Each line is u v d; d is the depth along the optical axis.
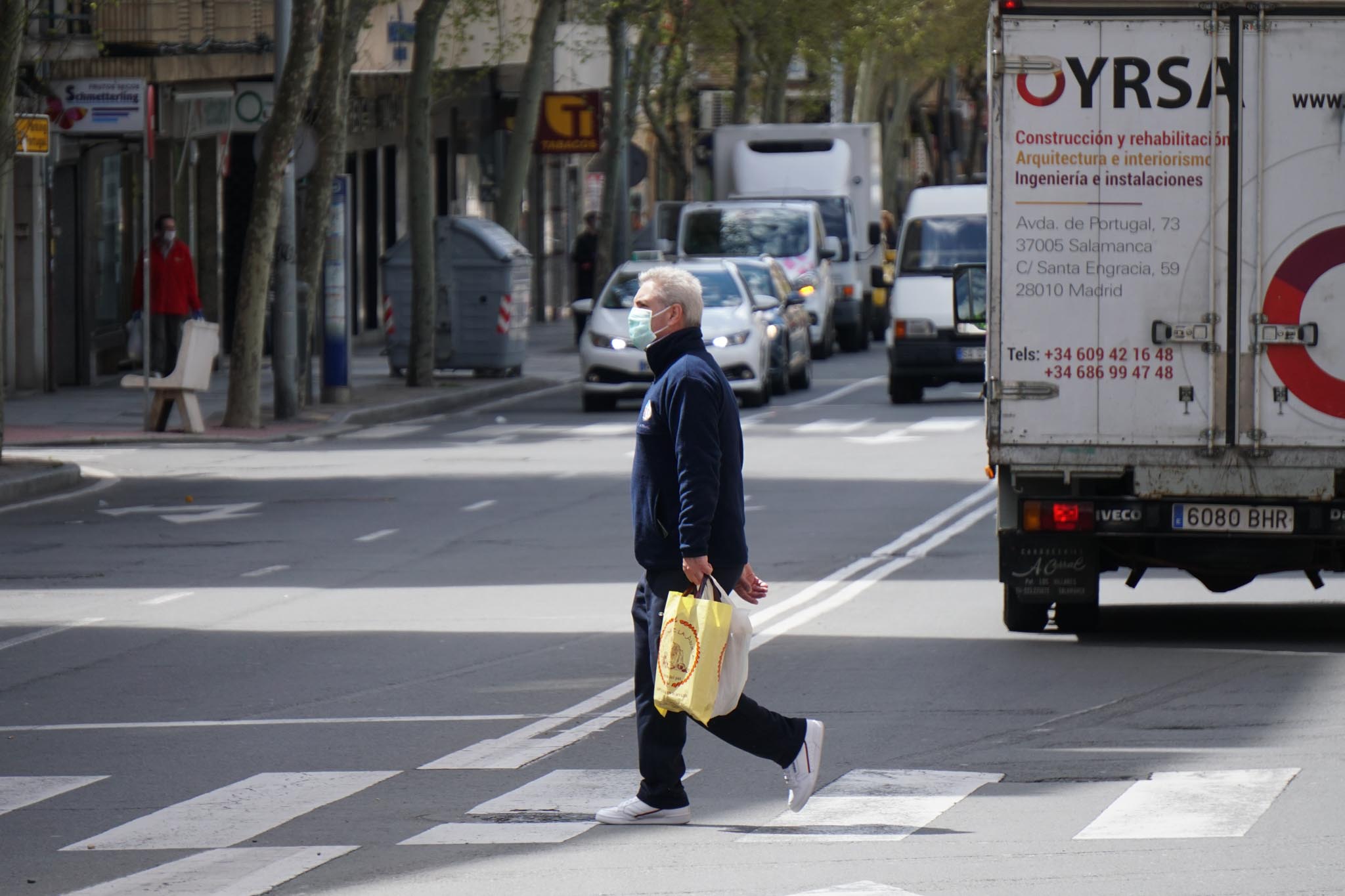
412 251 119.75
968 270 54.94
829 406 111.50
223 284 140.12
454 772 32.91
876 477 78.31
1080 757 33.12
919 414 105.94
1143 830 28.28
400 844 28.23
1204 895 24.97
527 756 34.03
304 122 105.38
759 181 162.88
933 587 53.09
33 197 115.06
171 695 40.09
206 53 120.19
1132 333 43.09
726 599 28.89
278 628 48.00
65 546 62.78
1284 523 43.03
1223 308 42.84
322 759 34.03
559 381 132.38
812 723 29.20
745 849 27.69
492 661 43.28
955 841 27.94
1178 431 43.09
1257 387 42.84
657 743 29.12
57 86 108.94
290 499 73.56
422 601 51.75
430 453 89.31
